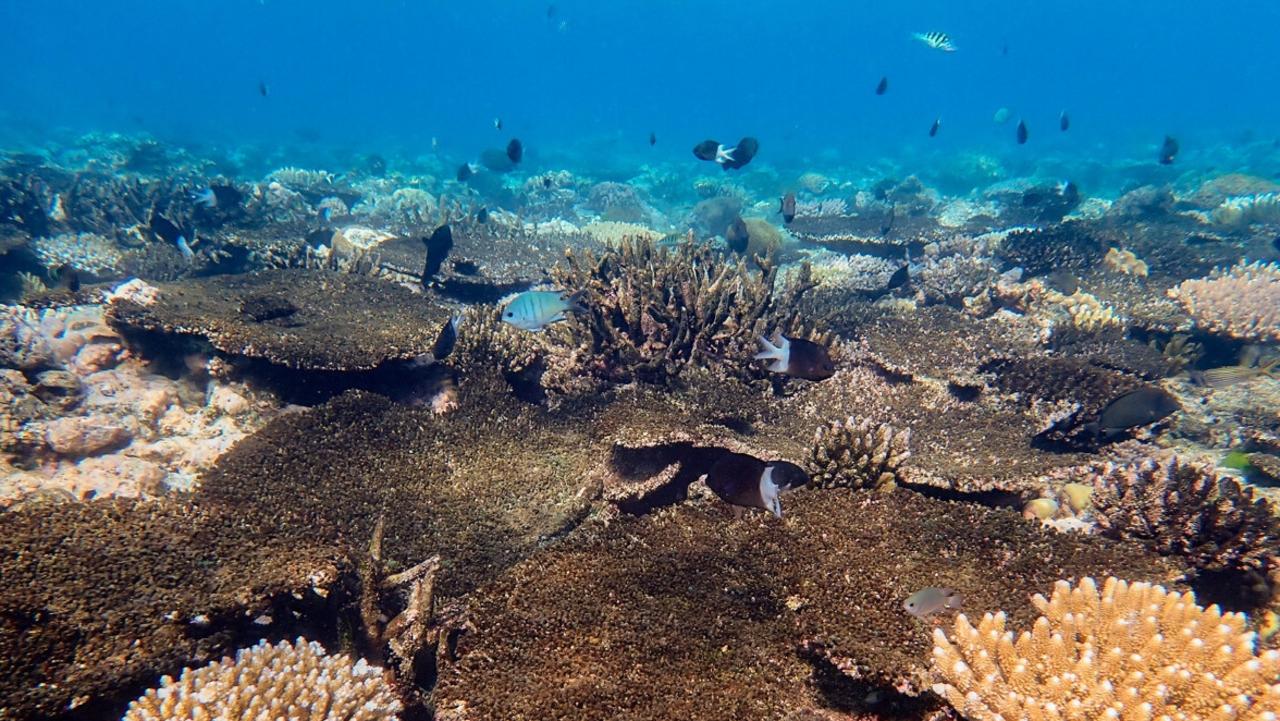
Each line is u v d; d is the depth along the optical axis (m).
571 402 1.73
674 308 1.76
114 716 0.86
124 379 1.67
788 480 1.02
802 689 0.95
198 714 0.77
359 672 0.87
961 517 1.20
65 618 0.91
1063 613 0.90
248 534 1.14
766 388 1.74
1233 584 1.11
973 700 0.79
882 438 1.39
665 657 1.00
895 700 0.92
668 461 1.45
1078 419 1.61
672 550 1.20
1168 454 1.59
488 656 1.00
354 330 1.79
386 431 1.51
